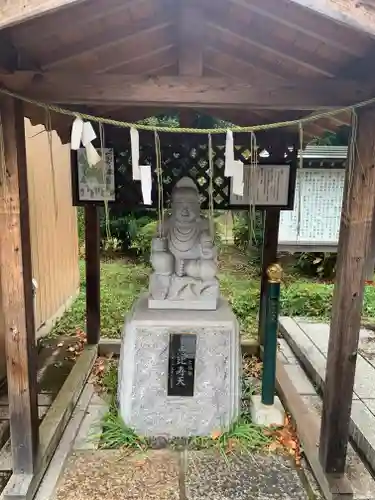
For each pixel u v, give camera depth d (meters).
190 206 3.07
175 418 2.90
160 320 2.96
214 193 3.67
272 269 2.99
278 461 2.67
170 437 2.89
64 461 2.62
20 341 2.28
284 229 6.01
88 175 3.58
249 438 2.84
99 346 4.21
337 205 5.91
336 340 2.34
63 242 5.59
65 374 3.83
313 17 1.81
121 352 3.09
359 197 2.20
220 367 2.93
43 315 4.78
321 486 2.43
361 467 2.65
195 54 2.02
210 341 2.94
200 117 4.21
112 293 6.37
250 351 4.29
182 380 2.91
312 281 7.18
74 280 6.16
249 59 2.27
